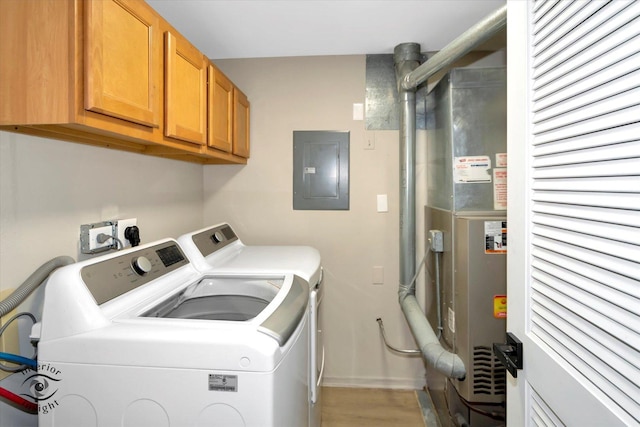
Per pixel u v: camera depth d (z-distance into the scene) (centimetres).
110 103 90
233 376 83
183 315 133
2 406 97
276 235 232
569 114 63
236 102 197
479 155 162
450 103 165
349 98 226
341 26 185
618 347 53
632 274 50
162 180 183
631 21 50
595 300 57
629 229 51
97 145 130
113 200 143
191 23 181
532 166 76
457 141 163
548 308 71
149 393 85
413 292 217
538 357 73
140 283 111
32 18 84
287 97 229
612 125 53
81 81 84
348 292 230
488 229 146
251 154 232
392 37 198
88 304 90
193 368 84
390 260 228
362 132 227
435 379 204
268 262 161
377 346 230
